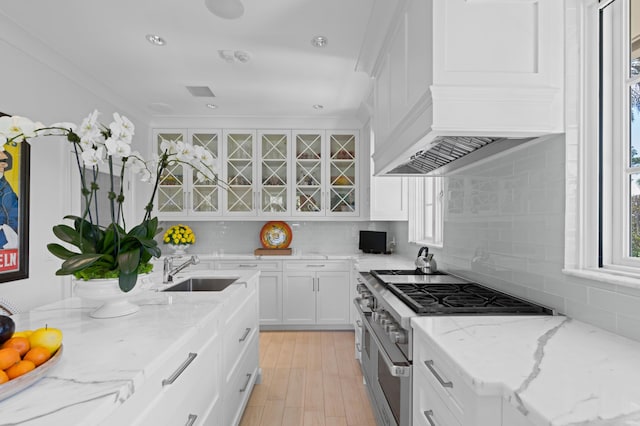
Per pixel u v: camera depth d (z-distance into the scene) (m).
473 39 1.26
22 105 2.28
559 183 1.34
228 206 4.07
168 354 1.01
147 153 3.99
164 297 1.68
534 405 0.68
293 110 3.78
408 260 3.35
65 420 0.65
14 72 2.22
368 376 2.27
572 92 1.29
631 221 1.21
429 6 1.29
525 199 1.56
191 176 4.04
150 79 2.95
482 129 1.27
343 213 4.09
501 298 1.60
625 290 1.08
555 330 1.16
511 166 1.67
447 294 1.68
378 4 1.88
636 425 0.61
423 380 1.23
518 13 1.27
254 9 1.98
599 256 1.27
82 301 1.61
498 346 1.01
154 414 0.96
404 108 1.65
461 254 2.23
